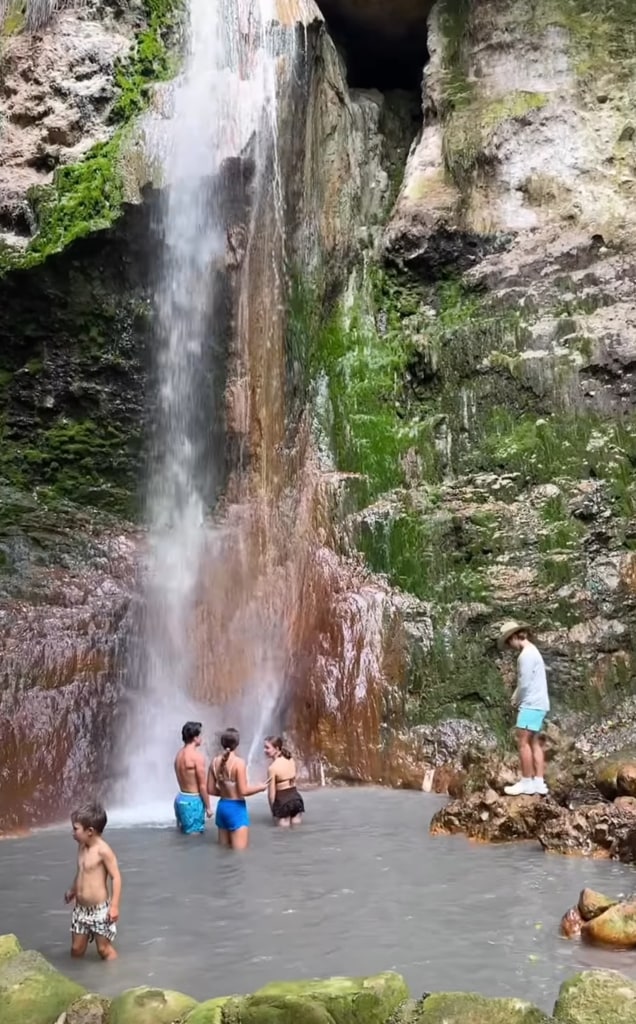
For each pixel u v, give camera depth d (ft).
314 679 40.01
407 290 53.26
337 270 52.70
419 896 22.39
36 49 51.11
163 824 30.81
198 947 19.11
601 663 38.91
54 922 21.02
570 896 22.26
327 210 53.06
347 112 56.03
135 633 40.78
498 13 55.62
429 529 42.50
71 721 35.96
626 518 42.68
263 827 29.96
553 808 28.09
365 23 59.41
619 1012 14.88
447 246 52.44
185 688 41.09
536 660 30.12
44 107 49.70
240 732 40.06
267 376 48.19
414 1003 15.44
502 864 25.20
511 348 47.06
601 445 44.01
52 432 46.75
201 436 47.98
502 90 54.75
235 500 47.29
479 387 46.73
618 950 18.72
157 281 46.85
